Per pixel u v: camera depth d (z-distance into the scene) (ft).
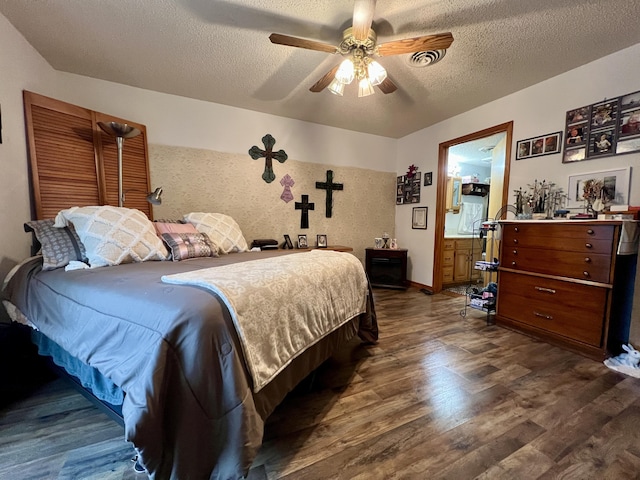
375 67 6.23
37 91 7.23
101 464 3.47
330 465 3.53
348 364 6.20
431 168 12.86
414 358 6.48
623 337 6.57
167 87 9.29
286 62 7.73
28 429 4.06
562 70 7.88
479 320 9.07
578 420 4.38
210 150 10.55
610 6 5.45
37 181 6.82
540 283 7.47
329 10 5.74
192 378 2.71
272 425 4.26
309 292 4.61
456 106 10.52
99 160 8.14
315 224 13.04
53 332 4.05
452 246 14.30
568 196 7.96
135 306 3.19
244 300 3.32
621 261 6.31
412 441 3.95
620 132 6.92
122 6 5.68
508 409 4.65
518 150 9.21
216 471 2.77
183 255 6.59
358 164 13.91
